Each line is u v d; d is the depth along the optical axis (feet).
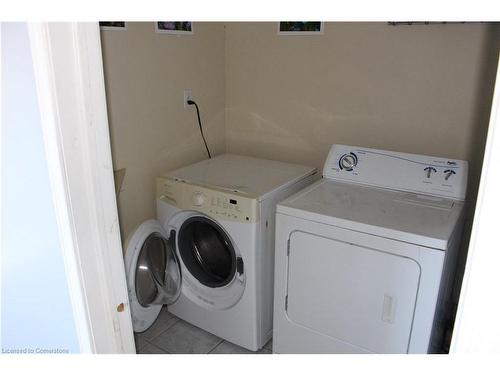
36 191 2.96
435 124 6.60
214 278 7.09
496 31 5.79
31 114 2.73
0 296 3.56
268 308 6.73
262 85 8.20
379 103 7.02
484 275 1.93
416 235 4.60
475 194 6.37
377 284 5.01
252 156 8.73
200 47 7.89
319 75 7.49
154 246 6.85
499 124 1.74
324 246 5.30
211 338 7.18
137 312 6.49
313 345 5.82
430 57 6.38
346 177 6.46
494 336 1.99
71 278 3.00
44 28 2.43
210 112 8.46
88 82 2.67
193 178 6.77
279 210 5.58
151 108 7.16
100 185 2.92
